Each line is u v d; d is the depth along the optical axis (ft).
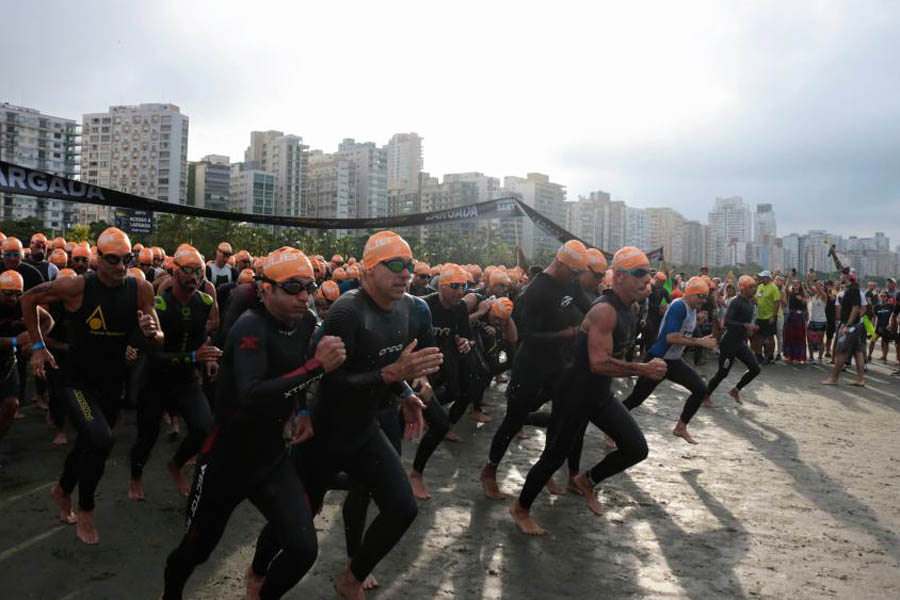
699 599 12.71
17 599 11.72
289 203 487.61
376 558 10.96
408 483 11.21
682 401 34.81
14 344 17.06
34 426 24.35
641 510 17.83
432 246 323.98
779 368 49.73
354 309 10.98
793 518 17.49
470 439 25.25
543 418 21.22
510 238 498.69
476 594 12.55
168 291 16.14
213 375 17.93
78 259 27.07
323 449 11.25
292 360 10.43
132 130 470.39
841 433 27.94
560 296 17.83
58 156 531.91
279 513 9.95
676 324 23.52
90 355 14.57
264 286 10.04
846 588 13.41
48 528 14.92
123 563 13.32
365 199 503.61
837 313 53.42
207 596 12.07
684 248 639.35
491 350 28.14
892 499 19.25
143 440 16.87
